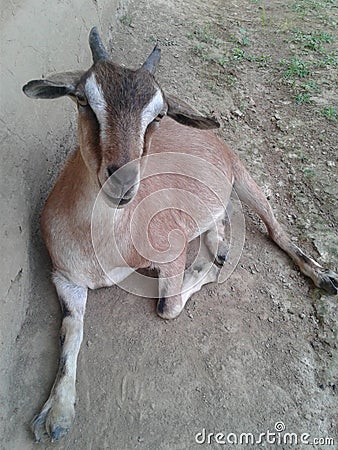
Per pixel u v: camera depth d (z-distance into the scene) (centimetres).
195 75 113
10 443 54
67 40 86
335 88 114
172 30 126
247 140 99
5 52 65
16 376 59
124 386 60
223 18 139
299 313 71
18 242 63
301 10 145
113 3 118
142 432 57
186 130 76
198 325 68
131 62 111
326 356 67
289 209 87
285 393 62
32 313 65
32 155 70
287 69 119
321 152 97
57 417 54
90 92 52
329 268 78
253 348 66
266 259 79
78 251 63
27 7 73
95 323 66
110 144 51
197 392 61
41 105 74
